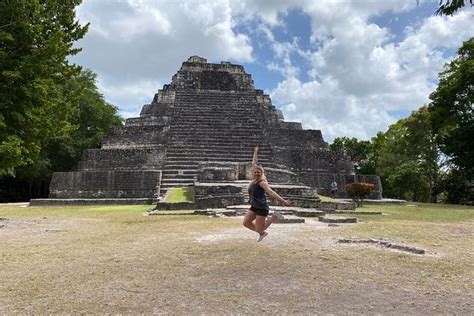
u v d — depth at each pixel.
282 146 28.77
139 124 29.56
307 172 26.84
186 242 8.63
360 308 4.66
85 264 6.76
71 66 15.16
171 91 33.25
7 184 38.31
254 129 29.12
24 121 13.02
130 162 24.98
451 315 4.46
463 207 22.03
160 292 5.21
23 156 13.72
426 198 37.31
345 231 10.55
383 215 16.27
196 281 5.68
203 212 15.02
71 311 4.55
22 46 13.10
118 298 4.98
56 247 8.37
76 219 13.98
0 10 12.22
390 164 38.66
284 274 6.05
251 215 6.65
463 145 27.92
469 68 26.55
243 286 5.45
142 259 7.06
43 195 39.75
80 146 35.53
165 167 24.73
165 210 16.38
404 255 7.52
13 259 7.19
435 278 5.97
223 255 7.28
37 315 4.43
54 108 14.17
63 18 14.80
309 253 7.54
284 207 16.03
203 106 31.83
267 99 34.31
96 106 37.50
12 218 14.34
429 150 36.06
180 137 27.61
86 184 23.44
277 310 4.57
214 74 35.75
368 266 6.64
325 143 29.66
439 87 29.97
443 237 9.88
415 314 4.49
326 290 5.32
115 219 13.87
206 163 22.28
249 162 24.34
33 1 12.52
